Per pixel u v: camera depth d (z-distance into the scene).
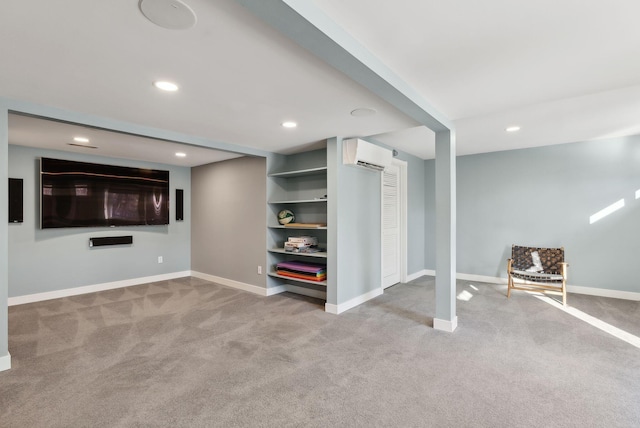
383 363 2.46
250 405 1.95
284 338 2.94
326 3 1.36
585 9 1.40
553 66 1.95
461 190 5.38
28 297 4.13
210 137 3.64
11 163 4.00
